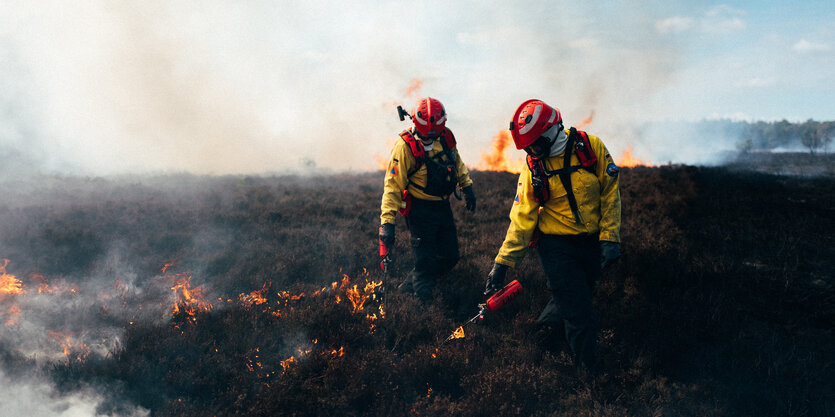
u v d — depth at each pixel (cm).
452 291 453
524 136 306
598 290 432
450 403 278
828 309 387
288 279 496
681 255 507
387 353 332
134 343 336
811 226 632
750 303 409
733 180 1173
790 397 282
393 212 416
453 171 424
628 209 766
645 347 342
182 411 273
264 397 280
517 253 335
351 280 486
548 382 299
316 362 312
